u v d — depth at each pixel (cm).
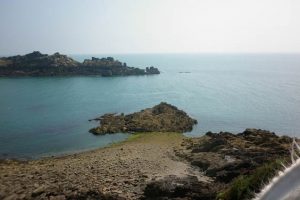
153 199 2509
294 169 357
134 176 3378
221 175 2934
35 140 5628
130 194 2836
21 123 6825
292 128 6694
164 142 5203
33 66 15662
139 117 6675
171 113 6975
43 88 12062
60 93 10969
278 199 355
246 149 3938
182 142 5128
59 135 5950
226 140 4512
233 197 1811
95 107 8600
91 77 15525
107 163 3941
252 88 12912
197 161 3775
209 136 5312
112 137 5806
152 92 11606
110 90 11869
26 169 3841
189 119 6894
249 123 7106
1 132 6119
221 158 3716
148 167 3734
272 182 368
